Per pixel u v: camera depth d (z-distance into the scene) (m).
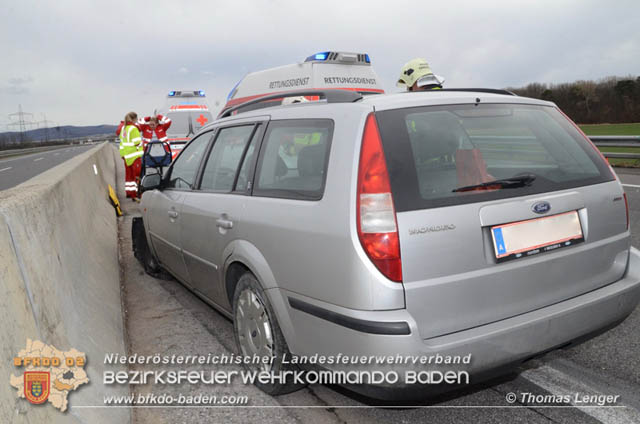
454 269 2.10
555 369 2.86
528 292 2.28
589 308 2.38
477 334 2.10
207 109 14.81
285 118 2.80
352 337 2.07
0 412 1.40
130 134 10.82
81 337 2.57
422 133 2.24
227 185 3.19
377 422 2.44
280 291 2.48
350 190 2.12
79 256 3.66
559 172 2.49
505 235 2.22
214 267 3.24
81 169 6.57
